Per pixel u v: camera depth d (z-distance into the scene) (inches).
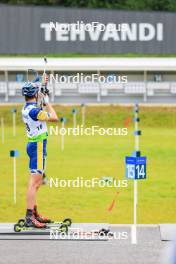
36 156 1354.6
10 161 2920.8
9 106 5797.2
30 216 1327.5
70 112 5521.7
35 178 1352.1
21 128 4896.7
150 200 1921.8
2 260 1133.7
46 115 1344.7
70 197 1962.4
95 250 1204.5
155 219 1638.8
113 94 6254.9
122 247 1224.2
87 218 1651.1
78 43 7701.8
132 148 3442.4
